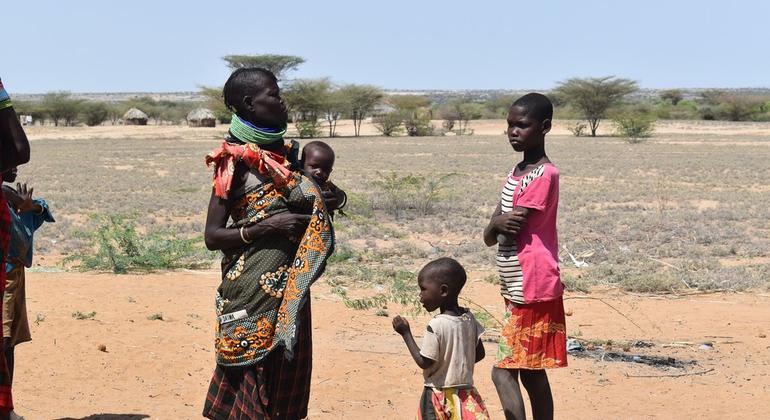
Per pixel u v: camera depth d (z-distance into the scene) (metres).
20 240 6.11
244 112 4.85
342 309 11.04
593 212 23.75
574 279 12.93
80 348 8.71
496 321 10.28
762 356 8.97
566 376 8.12
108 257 14.54
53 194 29.78
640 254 16.31
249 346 4.79
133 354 8.57
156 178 37.38
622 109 94.88
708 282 13.09
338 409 7.03
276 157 4.86
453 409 5.25
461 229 20.19
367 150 59.09
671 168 41.44
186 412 6.89
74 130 100.19
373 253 16.02
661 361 8.73
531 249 5.50
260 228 4.75
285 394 4.86
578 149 59.16
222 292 4.91
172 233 16.97
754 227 21.23
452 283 5.28
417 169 41.06
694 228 20.38
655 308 11.42
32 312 10.34
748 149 57.91
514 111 5.57
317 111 92.44
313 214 4.80
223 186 4.76
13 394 7.27
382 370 8.19
